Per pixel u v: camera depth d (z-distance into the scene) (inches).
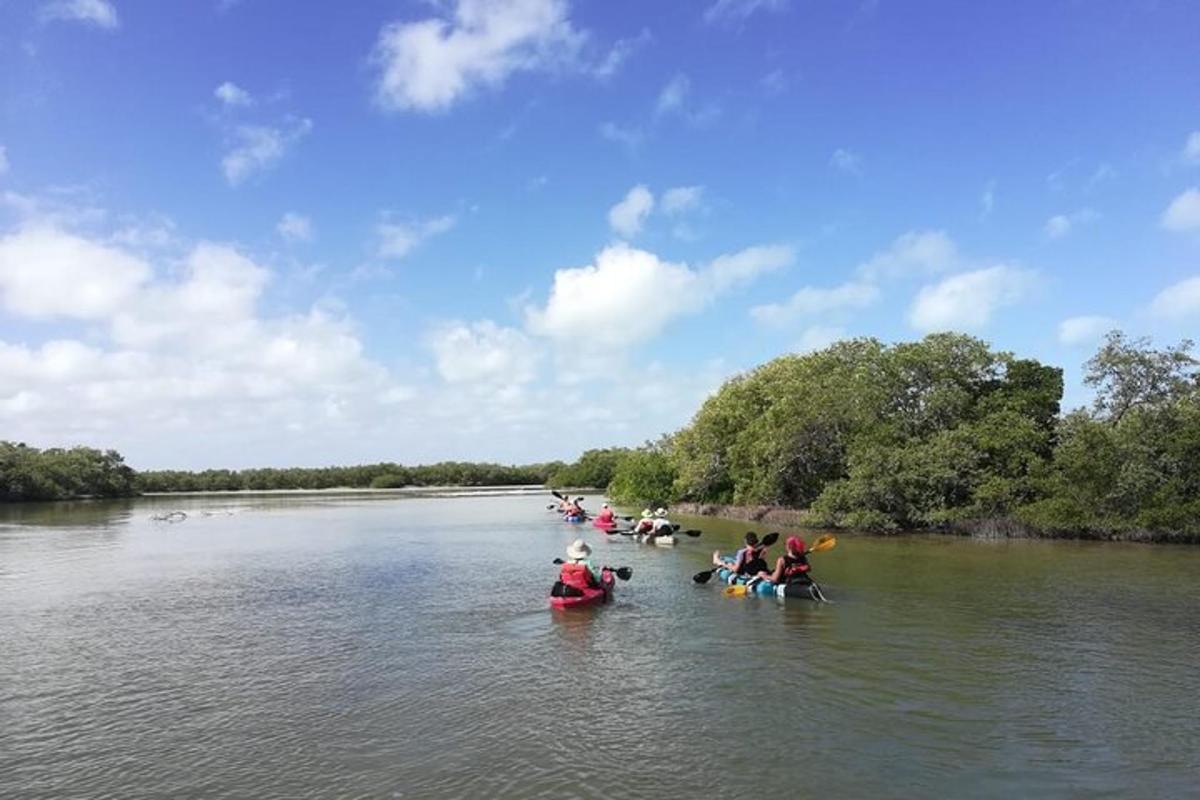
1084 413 1563.7
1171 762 405.1
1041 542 1432.1
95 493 4662.9
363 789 380.5
